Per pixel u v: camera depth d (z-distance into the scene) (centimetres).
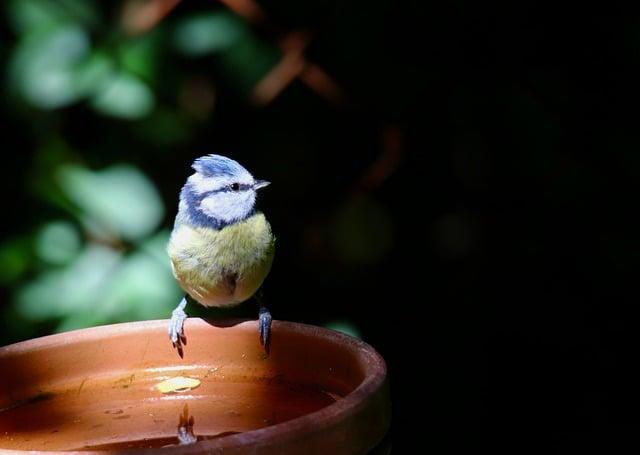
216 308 1002
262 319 630
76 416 579
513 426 1114
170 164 1034
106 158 979
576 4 1064
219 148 1102
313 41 1057
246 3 984
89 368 621
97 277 937
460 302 1136
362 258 1150
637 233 1077
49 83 918
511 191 1113
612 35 1075
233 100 1084
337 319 1123
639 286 1084
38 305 931
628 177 1068
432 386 1122
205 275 720
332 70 1070
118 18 950
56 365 610
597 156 1070
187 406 593
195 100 1059
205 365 636
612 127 1071
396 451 1110
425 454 1109
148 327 635
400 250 1165
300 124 1132
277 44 1022
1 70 928
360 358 548
